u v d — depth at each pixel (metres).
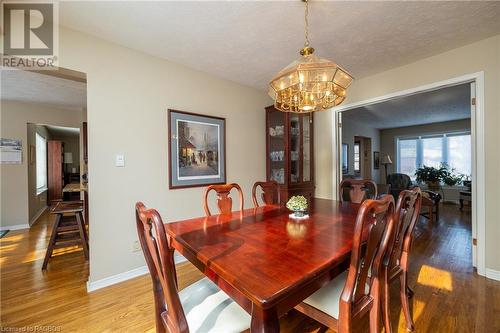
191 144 2.74
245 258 0.99
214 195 2.96
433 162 6.67
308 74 1.49
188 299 1.15
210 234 1.34
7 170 3.96
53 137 7.20
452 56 2.38
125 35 2.05
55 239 2.51
